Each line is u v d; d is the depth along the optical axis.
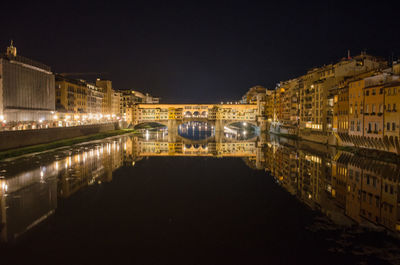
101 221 35.75
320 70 114.75
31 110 109.50
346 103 86.25
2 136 75.44
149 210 39.72
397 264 24.47
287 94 153.88
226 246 29.19
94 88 193.75
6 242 30.17
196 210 39.56
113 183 54.31
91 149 97.25
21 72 103.50
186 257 27.11
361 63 101.81
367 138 73.88
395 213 34.94
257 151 102.56
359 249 27.12
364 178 50.75
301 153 86.44
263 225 34.06
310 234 30.67
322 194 44.19
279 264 25.50
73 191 48.41
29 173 59.66
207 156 90.44
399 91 61.34
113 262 26.28
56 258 26.98
